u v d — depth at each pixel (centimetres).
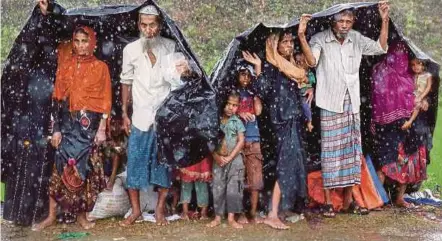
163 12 593
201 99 591
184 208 621
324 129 639
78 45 595
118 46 627
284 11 1226
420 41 1280
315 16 620
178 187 631
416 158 679
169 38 617
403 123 665
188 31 1177
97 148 602
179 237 574
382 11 635
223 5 1234
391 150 667
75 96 595
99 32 619
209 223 611
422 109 674
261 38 626
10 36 1091
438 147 860
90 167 597
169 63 598
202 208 624
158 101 601
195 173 608
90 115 598
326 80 636
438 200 709
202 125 588
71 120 599
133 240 565
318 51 634
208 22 1207
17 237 574
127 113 618
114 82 629
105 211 621
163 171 598
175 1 1238
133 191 605
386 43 646
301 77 618
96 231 589
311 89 641
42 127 599
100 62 606
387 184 688
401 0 1353
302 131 630
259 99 620
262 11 1236
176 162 595
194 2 1238
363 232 598
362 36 650
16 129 600
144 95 600
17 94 596
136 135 597
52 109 600
